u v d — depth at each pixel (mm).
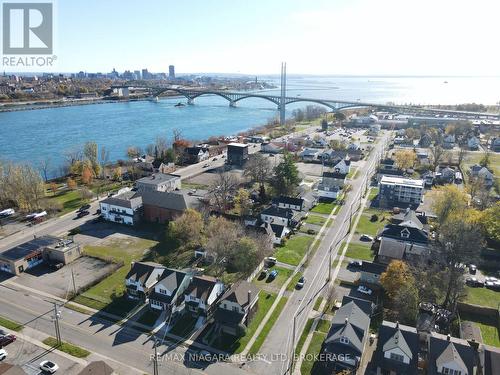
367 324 64750
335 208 125625
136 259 90250
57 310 71688
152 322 69062
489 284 82375
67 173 161125
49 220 112438
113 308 72750
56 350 61344
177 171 164500
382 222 114688
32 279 82188
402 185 131000
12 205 122438
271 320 70188
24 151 198875
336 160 176250
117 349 62156
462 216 102375
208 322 69312
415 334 60688
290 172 127438
